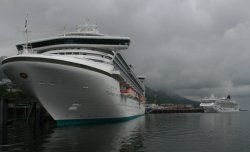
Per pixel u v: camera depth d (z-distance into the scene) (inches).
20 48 1641.2
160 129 1476.4
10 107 2075.5
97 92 1365.7
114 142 925.8
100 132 1182.3
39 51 1640.0
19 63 1159.6
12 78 1262.3
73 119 1409.9
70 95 1295.5
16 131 1268.5
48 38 1583.4
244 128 1651.1
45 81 1212.5
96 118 1517.0
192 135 1203.9
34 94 1266.0
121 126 1510.8
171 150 808.9
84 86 1298.0
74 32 1705.2
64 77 1223.5
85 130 1245.7
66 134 1108.5
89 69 1280.8
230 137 1152.2
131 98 2206.0
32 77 1190.3
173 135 1188.5
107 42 1605.6
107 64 1519.4
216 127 1716.3
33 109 2059.5
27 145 853.2
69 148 804.6
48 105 1295.5
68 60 1208.2
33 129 1357.0
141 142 946.7
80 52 1552.7
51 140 954.1
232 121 2490.2
